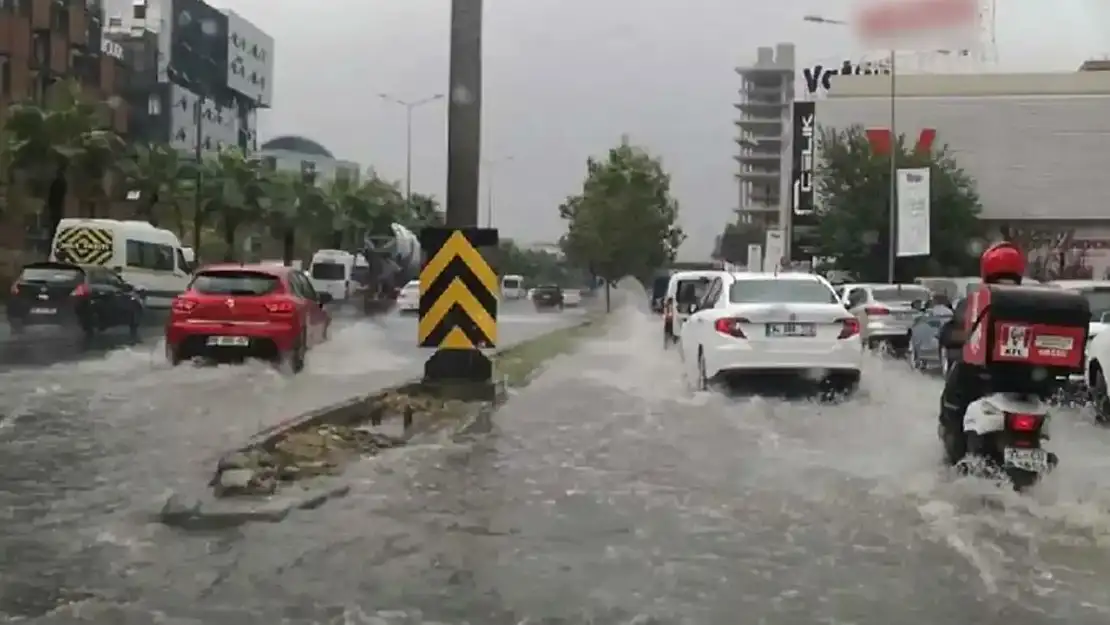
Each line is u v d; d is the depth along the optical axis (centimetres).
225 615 582
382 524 776
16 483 898
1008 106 7938
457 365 1432
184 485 888
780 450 1085
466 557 695
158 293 3812
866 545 726
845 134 7088
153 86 9600
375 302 5247
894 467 991
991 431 870
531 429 1213
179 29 10100
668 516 805
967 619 584
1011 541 734
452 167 1464
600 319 5141
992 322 862
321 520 787
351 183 8831
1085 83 7975
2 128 5175
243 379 1688
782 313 1512
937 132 7994
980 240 6700
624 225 7494
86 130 5112
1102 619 584
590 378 1798
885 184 6244
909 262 6312
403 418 1251
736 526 776
